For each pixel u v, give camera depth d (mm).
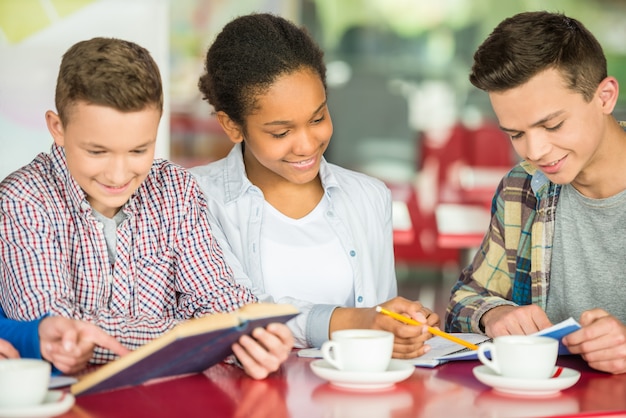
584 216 2107
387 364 1530
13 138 2801
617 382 1570
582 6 9156
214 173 2273
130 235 1927
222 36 2057
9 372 1288
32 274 1735
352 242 2225
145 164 1705
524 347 1468
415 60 8820
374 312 1843
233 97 2000
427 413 1338
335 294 2209
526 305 2045
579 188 2086
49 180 1858
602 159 2010
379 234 2336
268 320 1540
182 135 6215
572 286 2135
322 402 1407
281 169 2053
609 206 2051
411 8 8805
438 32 8883
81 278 1853
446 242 5004
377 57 8805
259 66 1950
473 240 4977
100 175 1688
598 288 2113
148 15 2910
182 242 1971
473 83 1914
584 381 1578
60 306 1710
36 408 1269
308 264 2195
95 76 1607
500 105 1867
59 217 1831
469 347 1688
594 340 1632
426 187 6457
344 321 1930
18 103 2799
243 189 2199
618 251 2076
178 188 1995
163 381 1562
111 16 2875
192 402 1409
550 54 1799
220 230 2209
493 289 2289
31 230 1770
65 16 2826
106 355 1754
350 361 1506
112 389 1484
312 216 2227
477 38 8961
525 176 2227
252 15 2070
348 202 2275
